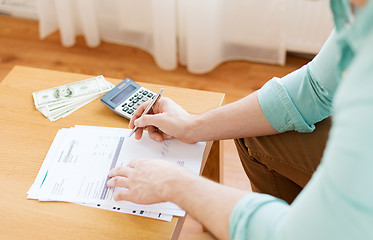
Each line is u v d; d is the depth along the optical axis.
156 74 2.01
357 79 0.46
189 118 0.97
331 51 0.85
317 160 0.97
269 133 0.99
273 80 0.96
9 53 2.16
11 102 1.12
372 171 0.47
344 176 0.49
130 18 2.05
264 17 1.85
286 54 2.06
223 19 1.90
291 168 1.00
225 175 1.60
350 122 0.47
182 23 1.88
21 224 0.85
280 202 0.70
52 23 2.13
